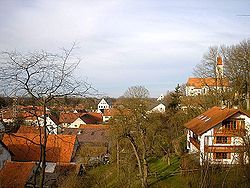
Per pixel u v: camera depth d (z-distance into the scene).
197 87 71.75
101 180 34.12
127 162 33.34
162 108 77.56
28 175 30.50
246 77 51.12
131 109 34.88
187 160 27.36
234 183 11.28
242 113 34.06
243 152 11.68
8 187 29.02
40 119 11.63
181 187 26.03
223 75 52.41
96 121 85.25
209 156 12.09
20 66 10.37
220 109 38.00
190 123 42.09
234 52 52.81
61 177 31.84
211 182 10.78
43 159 10.94
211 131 33.59
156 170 37.12
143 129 32.75
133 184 31.83
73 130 60.59
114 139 34.34
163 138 39.72
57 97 10.91
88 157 43.41
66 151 42.19
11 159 37.19
